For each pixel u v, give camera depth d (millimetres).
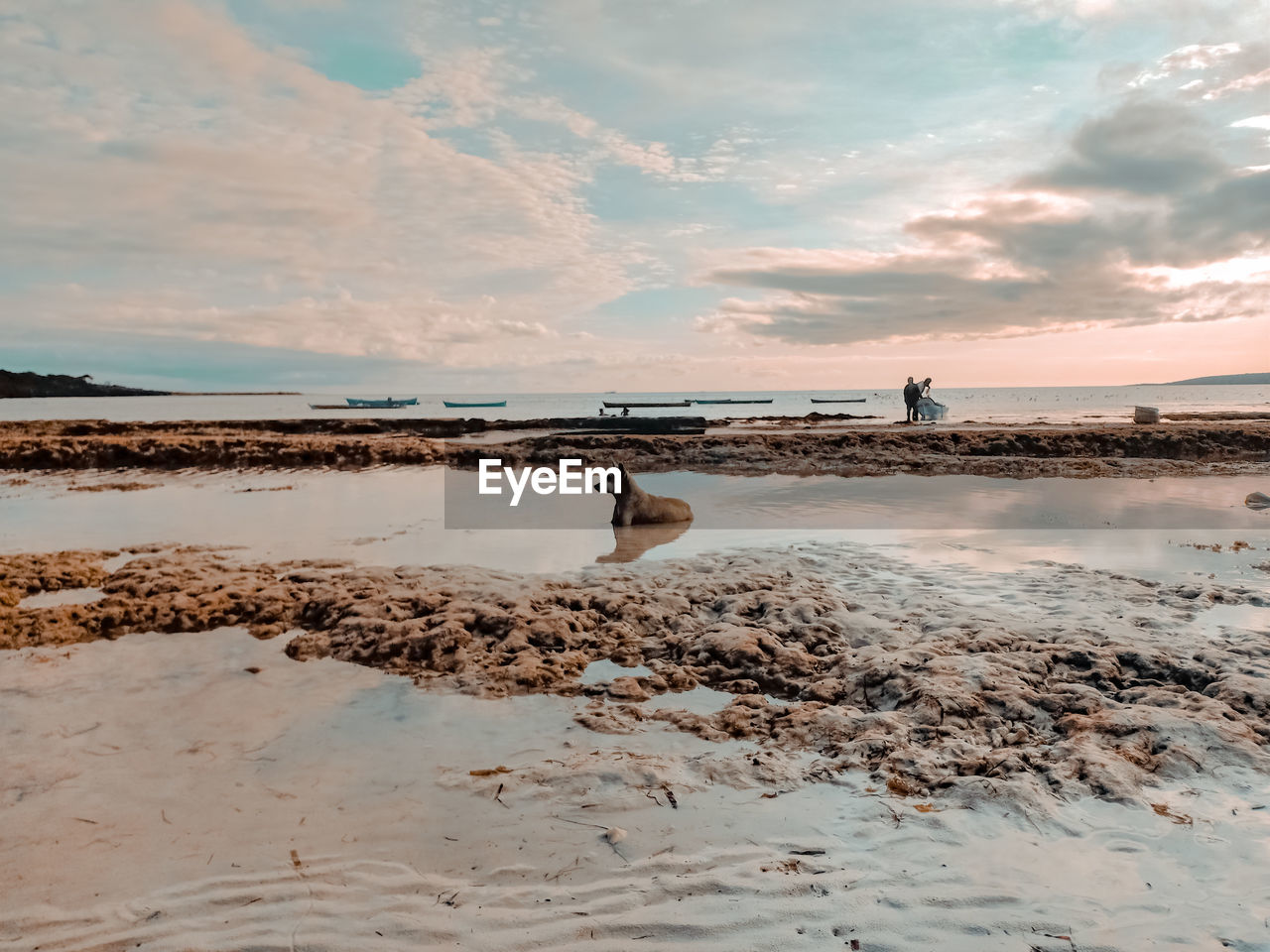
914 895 3697
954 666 6266
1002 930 3428
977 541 11570
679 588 8805
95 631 7969
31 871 3973
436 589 8773
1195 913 3523
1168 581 8938
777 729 5645
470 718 5945
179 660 7160
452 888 3816
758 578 9133
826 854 4094
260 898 3729
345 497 17484
